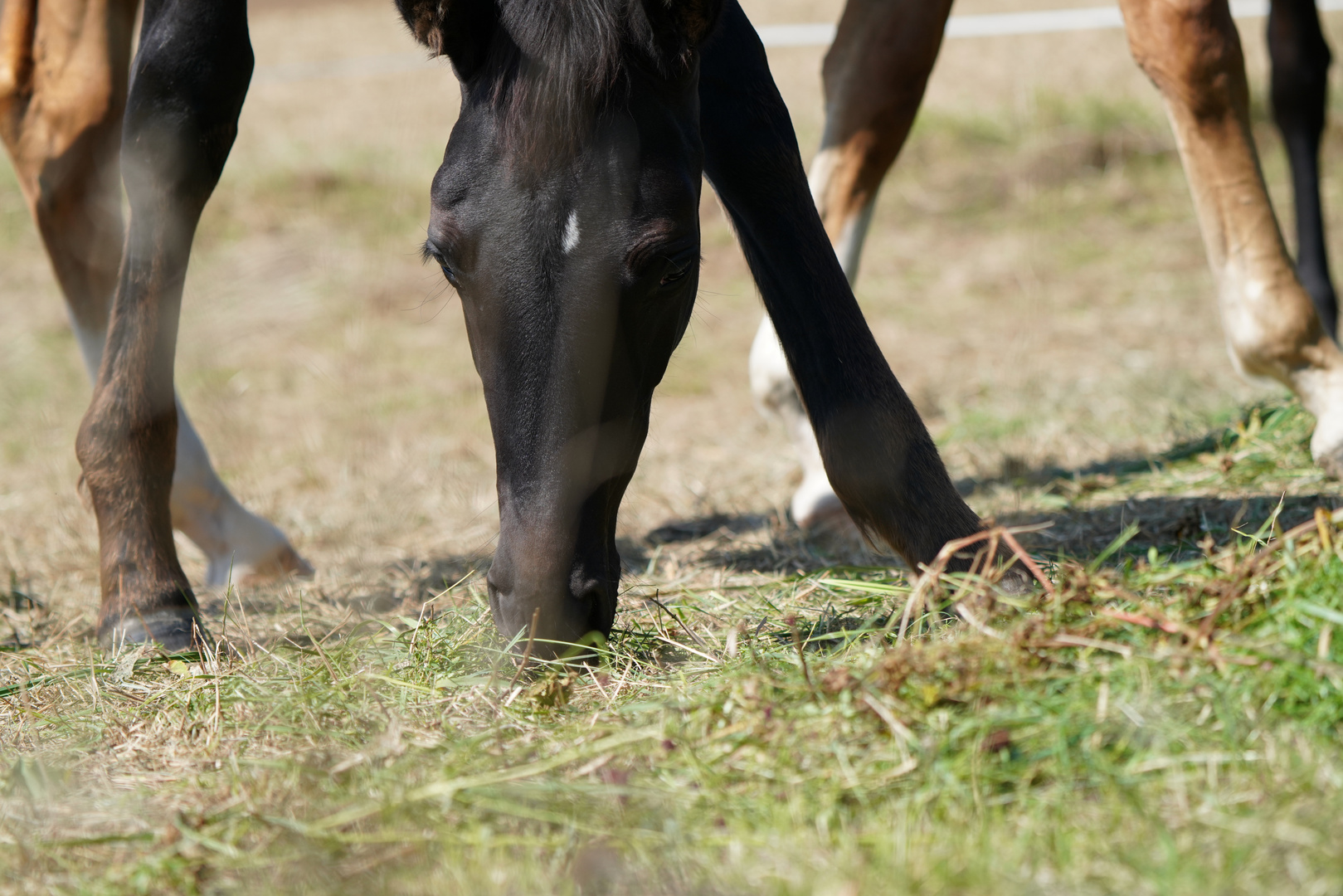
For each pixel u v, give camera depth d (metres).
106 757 3.40
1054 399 7.71
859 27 5.47
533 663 3.39
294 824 2.70
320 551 6.18
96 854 2.83
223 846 2.71
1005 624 3.28
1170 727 2.72
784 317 3.81
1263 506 4.85
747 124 3.77
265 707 3.58
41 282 12.77
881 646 3.47
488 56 3.26
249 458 7.86
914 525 3.72
